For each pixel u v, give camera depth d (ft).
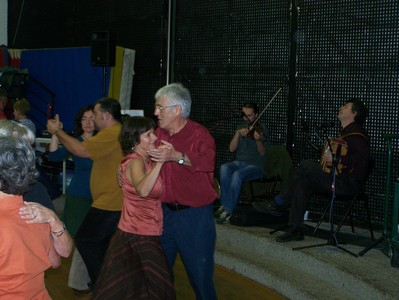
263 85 23.08
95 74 28.17
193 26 25.68
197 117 25.55
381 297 13.05
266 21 22.86
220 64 24.63
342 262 15.38
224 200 20.27
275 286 16.06
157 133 11.93
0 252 6.54
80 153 13.01
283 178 20.95
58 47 32.73
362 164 16.80
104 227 13.50
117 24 29.30
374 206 19.67
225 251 18.60
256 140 20.67
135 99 28.63
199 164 11.05
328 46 20.89
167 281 10.68
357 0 20.04
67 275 17.19
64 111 29.89
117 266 10.52
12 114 30.81
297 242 17.57
